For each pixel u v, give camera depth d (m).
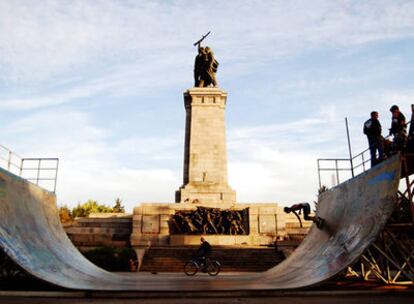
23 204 15.28
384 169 12.30
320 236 16.59
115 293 11.33
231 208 39.88
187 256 30.67
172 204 39.25
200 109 47.59
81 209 84.38
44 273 11.94
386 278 14.21
